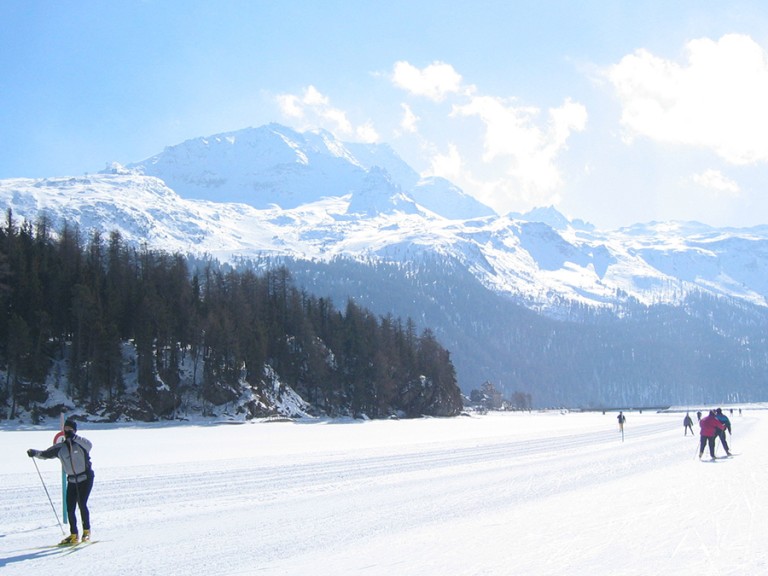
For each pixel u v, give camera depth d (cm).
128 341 9138
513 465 3073
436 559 1248
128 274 10194
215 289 11594
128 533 1517
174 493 2166
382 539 1433
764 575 1103
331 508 1852
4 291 8188
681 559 1220
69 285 8881
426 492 2164
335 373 11412
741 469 2780
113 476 2658
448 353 14538
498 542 1387
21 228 10112
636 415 16888
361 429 7575
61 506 1916
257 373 9831
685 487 2222
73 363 8038
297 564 1221
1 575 1158
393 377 12644
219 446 4600
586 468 2920
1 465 3147
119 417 7906
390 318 14825
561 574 1131
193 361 9481
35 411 7444
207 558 1271
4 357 7888
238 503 1950
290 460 3403
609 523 1581
